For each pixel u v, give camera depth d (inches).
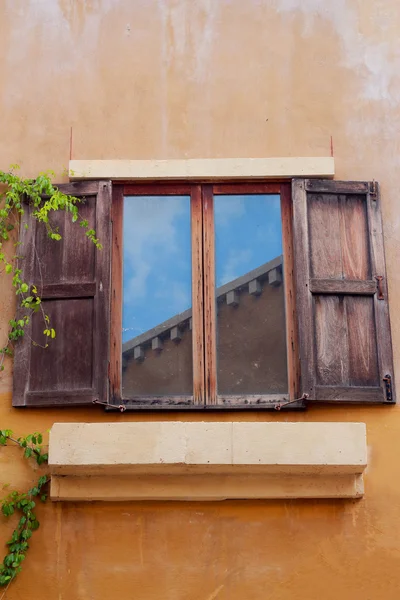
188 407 290.7
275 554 279.6
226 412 291.9
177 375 297.9
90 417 291.0
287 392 295.7
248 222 312.8
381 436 291.1
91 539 280.5
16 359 293.9
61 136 321.1
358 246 306.7
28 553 279.4
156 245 310.8
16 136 321.1
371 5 336.2
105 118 323.0
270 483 280.8
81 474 279.6
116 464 270.2
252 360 299.6
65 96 325.4
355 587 277.6
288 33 333.1
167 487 279.9
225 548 279.7
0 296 303.0
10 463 287.0
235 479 280.7
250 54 330.3
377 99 327.6
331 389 289.9
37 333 296.2
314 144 321.7
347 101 327.0
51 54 330.0
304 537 281.1
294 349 299.3
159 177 311.1
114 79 327.3
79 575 277.6
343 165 319.6
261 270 308.3
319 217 308.5
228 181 314.3
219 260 309.4
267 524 281.9
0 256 291.0
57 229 305.7
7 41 331.3
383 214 314.5
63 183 312.0
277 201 314.8
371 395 290.4
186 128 322.0
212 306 304.3
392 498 285.6
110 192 308.5
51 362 293.4
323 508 283.7
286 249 309.7
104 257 301.4
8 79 327.3
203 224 312.2
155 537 280.7
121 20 333.4
